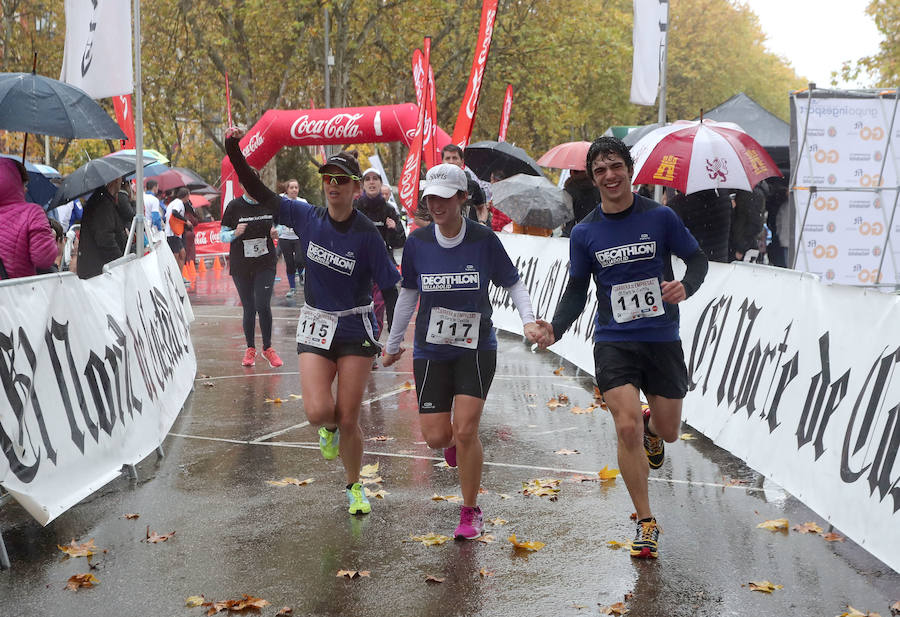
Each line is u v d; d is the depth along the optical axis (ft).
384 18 112.16
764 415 19.02
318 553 14.87
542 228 39.91
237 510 16.99
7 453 14.17
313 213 16.17
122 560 14.55
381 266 16.25
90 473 16.98
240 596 13.19
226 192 62.95
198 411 25.05
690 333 24.02
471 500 15.58
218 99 113.29
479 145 48.06
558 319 15.42
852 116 30.50
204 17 108.17
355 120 58.90
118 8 26.27
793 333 18.42
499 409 25.80
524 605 12.87
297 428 23.22
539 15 116.98
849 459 15.28
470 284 15.29
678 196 30.32
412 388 28.48
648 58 38.50
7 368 14.33
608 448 21.50
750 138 29.12
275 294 57.41
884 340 14.99
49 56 106.63
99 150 107.55
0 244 18.76
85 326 17.63
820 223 30.60
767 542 15.25
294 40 104.78
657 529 14.73
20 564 14.35
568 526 16.15
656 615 12.50
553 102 117.60
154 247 28.09
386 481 18.84
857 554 14.67
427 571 14.12
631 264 15.06
